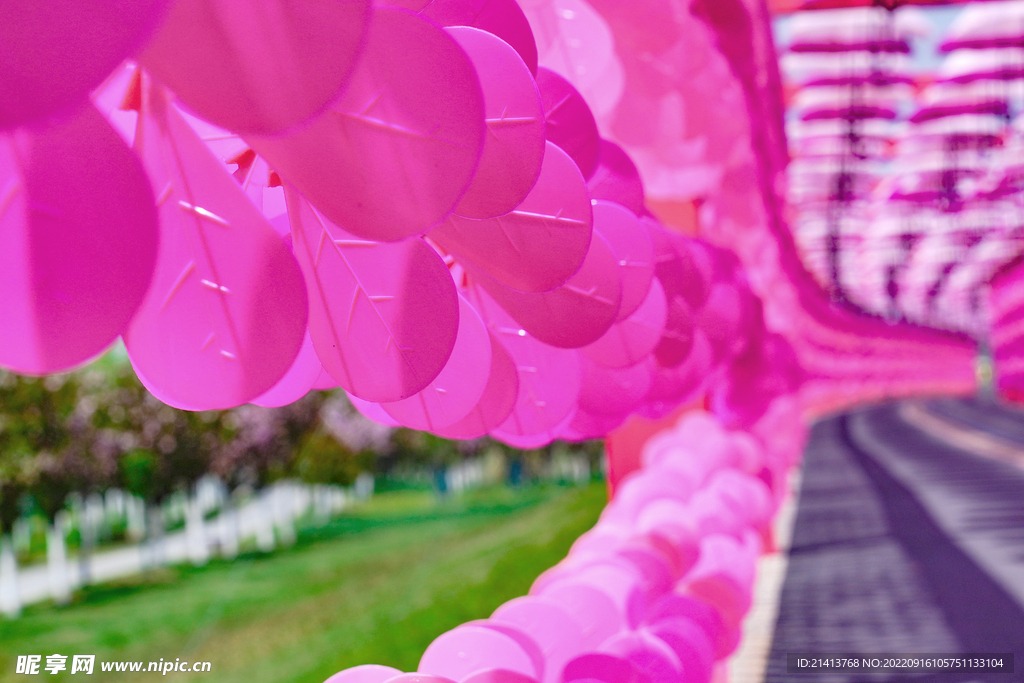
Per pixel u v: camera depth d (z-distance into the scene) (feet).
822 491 39.04
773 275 22.20
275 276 2.11
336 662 21.99
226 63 1.79
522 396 3.94
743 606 7.54
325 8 1.83
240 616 29.35
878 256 70.44
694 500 8.84
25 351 1.71
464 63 2.18
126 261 1.77
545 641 4.60
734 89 6.86
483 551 39.63
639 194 4.45
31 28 1.53
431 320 2.60
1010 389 118.93
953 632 15.38
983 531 26.89
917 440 71.05
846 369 96.73
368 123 2.16
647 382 4.68
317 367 3.04
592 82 4.63
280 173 2.23
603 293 3.50
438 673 3.92
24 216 1.72
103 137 1.77
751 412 12.85
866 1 18.57
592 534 7.72
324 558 43.55
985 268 94.68
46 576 42.06
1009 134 35.32
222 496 48.37
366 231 2.22
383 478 83.97
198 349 2.06
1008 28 23.26
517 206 2.97
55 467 33.37
